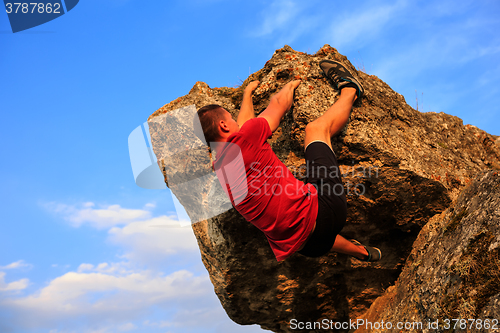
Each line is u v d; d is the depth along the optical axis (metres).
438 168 2.89
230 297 3.63
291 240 2.22
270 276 3.47
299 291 3.52
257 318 3.82
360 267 3.33
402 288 2.62
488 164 3.34
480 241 1.99
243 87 3.29
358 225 3.09
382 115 2.93
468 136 3.49
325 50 3.12
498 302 1.68
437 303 2.01
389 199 2.89
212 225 3.33
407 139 2.96
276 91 2.98
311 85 2.83
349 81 2.70
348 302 3.55
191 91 3.34
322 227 2.22
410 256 2.79
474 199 2.34
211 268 3.71
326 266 3.35
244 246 3.28
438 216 2.78
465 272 1.93
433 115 3.52
